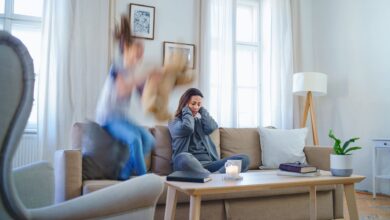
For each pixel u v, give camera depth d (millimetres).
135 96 2811
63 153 1668
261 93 3969
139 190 884
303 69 4195
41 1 3084
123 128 1914
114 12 3225
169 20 3527
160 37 3469
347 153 1728
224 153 2598
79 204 773
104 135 1886
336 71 3982
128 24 3146
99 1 3141
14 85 624
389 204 2889
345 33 3881
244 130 2750
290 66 3967
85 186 1626
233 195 1893
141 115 2852
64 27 2977
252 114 3941
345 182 1612
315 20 4312
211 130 2441
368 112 3562
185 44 3533
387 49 3391
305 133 2723
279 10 4023
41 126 2850
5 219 659
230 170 1529
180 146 2301
